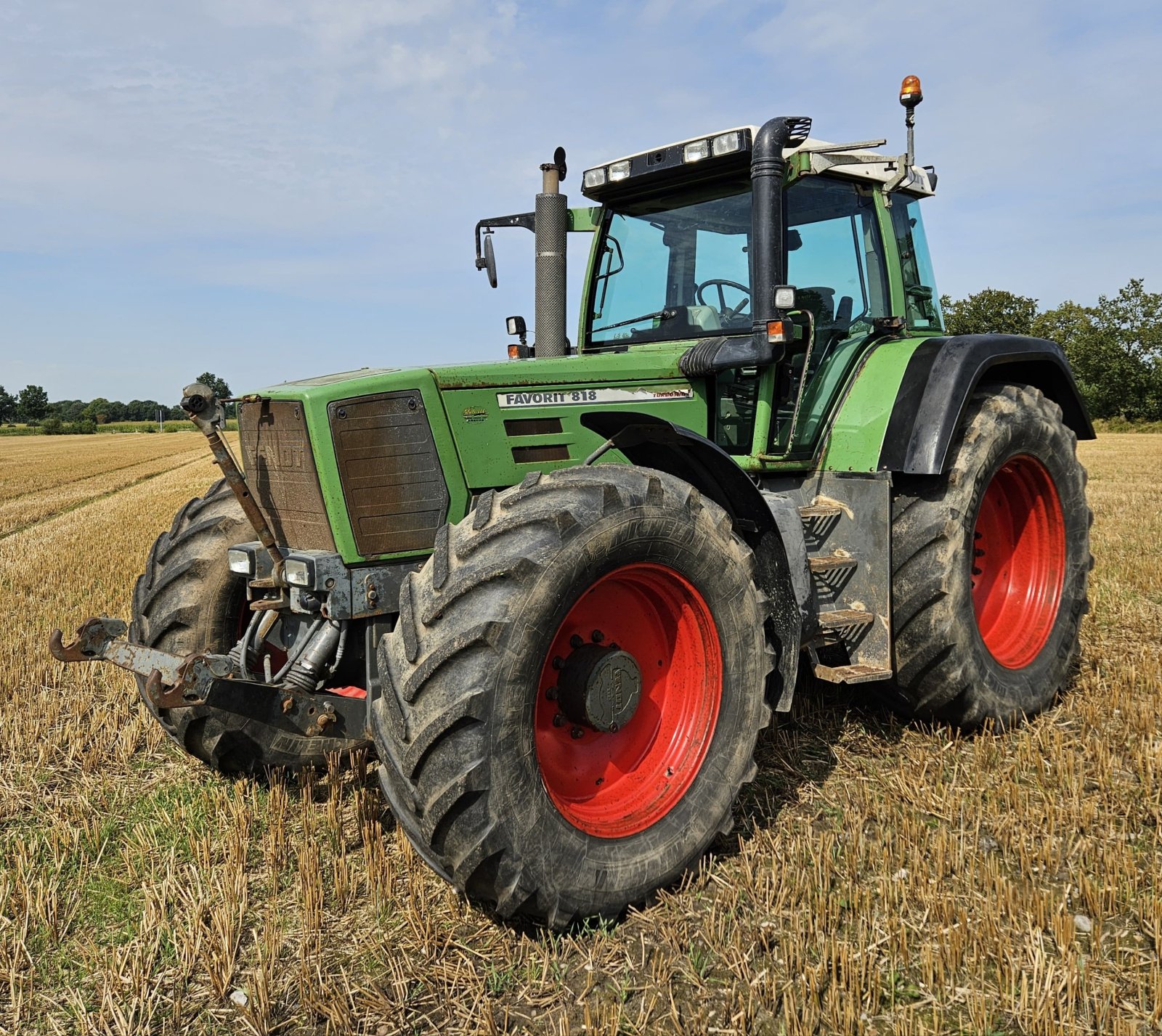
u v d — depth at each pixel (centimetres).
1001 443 402
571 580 257
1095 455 2436
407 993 240
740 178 398
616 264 445
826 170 392
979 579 450
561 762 289
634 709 290
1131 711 403
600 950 257
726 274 400
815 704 445
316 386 307
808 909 266
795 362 397
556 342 439
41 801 373
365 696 305
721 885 289
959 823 324
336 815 330
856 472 389
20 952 262
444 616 251
